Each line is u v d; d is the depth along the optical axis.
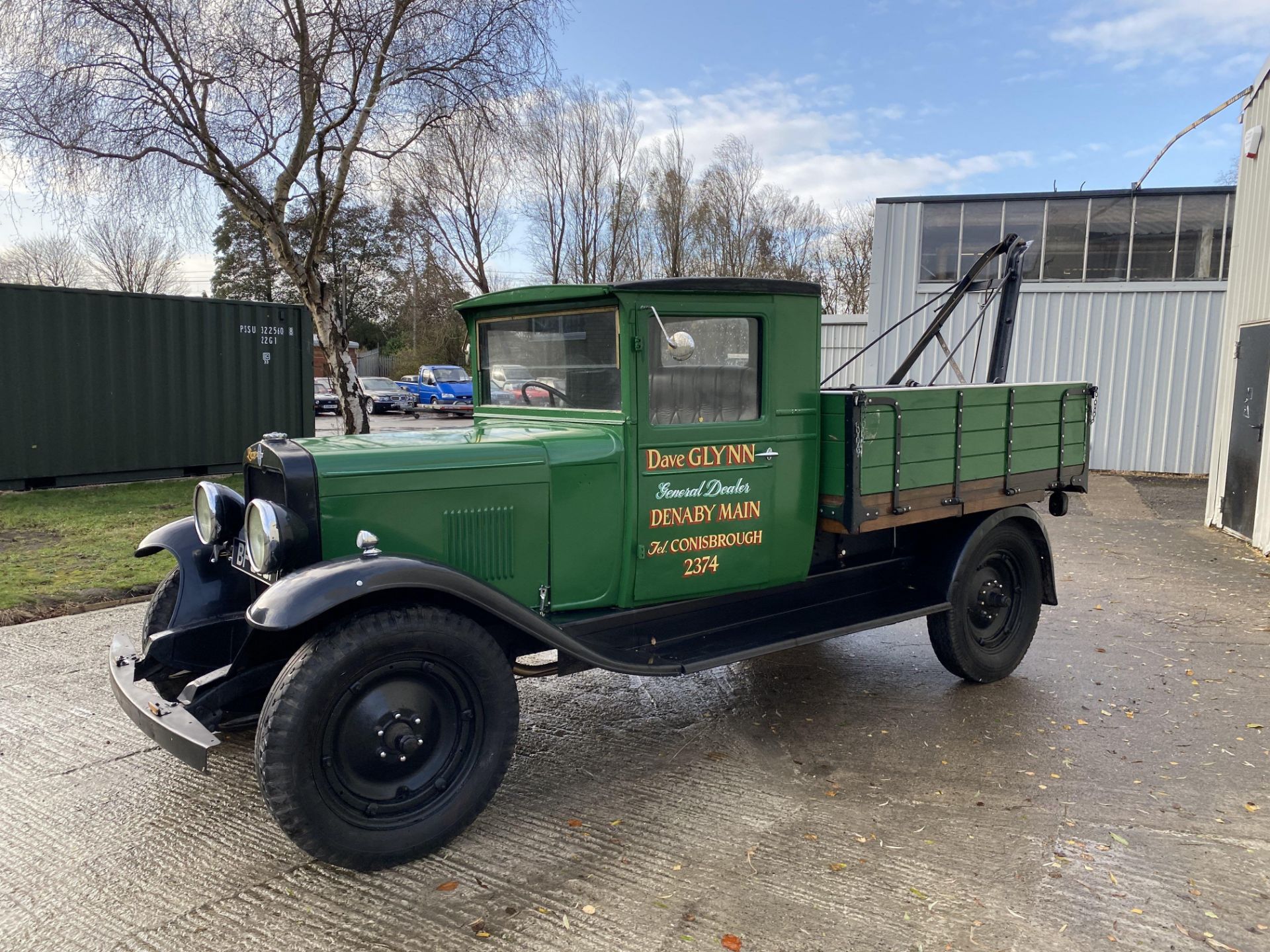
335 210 10.08
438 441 3.65
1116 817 3.39
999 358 5.57
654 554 3.83
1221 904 2.82
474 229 23.75
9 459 10.20
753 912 2.77
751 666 5.31
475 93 10.24
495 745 3.20
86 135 9.14
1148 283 14.27
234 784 3.66
